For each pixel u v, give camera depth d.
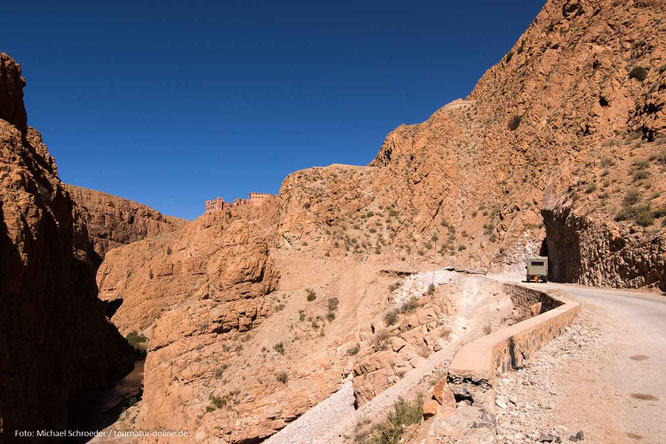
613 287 26.94
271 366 34.44
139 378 57.75
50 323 41.72
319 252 57.56
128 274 99.94
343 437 18.12
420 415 10.68
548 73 64.62
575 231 34.62
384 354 25.56
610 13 58.41
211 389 34.56
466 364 8.71
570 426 7.88
